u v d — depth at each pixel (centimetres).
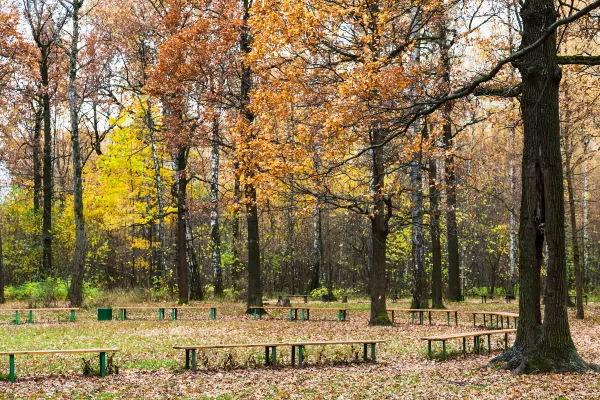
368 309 2784
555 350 1112
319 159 1505
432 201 2555
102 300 2872
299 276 5150
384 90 1235
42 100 3531
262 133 1672
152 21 3047
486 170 3491
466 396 923
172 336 1714
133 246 3775
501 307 2808
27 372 1154
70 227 3656
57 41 3100
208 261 5012
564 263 1134
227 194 2994
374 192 2031
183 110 2769
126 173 3519
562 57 1470
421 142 1900
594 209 4384
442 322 2230
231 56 2506
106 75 3122
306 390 987
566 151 2280
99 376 1113
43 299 2811
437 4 1566
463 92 1168
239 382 1061
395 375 1127
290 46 1539
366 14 1560
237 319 2302
